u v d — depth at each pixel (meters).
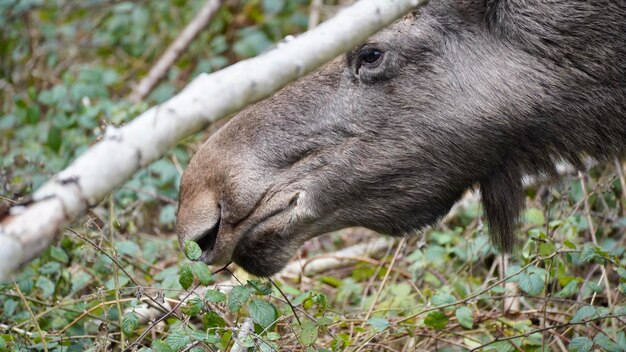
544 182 9.81
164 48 15.99
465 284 10.66
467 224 11.93
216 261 9.07
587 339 8.67
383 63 9.08
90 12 16.45
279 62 6.97
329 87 9.20
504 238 9.92
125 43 16.00
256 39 15.29
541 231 10.12
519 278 9.02
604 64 9.13
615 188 11.48
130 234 11.48
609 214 10.95
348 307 10.90
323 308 8.62
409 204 9.28
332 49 7.19
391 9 7.45
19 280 9.67
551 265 9.34
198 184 9.08
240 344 7.97
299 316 9.83
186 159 12.73
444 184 9.30
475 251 10.78
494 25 9.12
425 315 9.84
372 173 9.12
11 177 11.77
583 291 10.25
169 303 9.80
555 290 10.50
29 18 16.06
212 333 8.30
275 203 9.02
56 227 6.16
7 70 15.51
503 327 9.84
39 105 14.75
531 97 9.12
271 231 9.05
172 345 7.95
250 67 6.90
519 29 9.10
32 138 13.45
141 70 15.70
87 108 12.92
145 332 8.43
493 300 10.38
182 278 8.19
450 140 9.16
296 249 9.22
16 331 9.02
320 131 9.15
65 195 6.21
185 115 6.64
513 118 9.16
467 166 9.29
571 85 9.16
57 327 9.41
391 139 9.12
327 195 9.12
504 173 9.56
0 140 13.98
